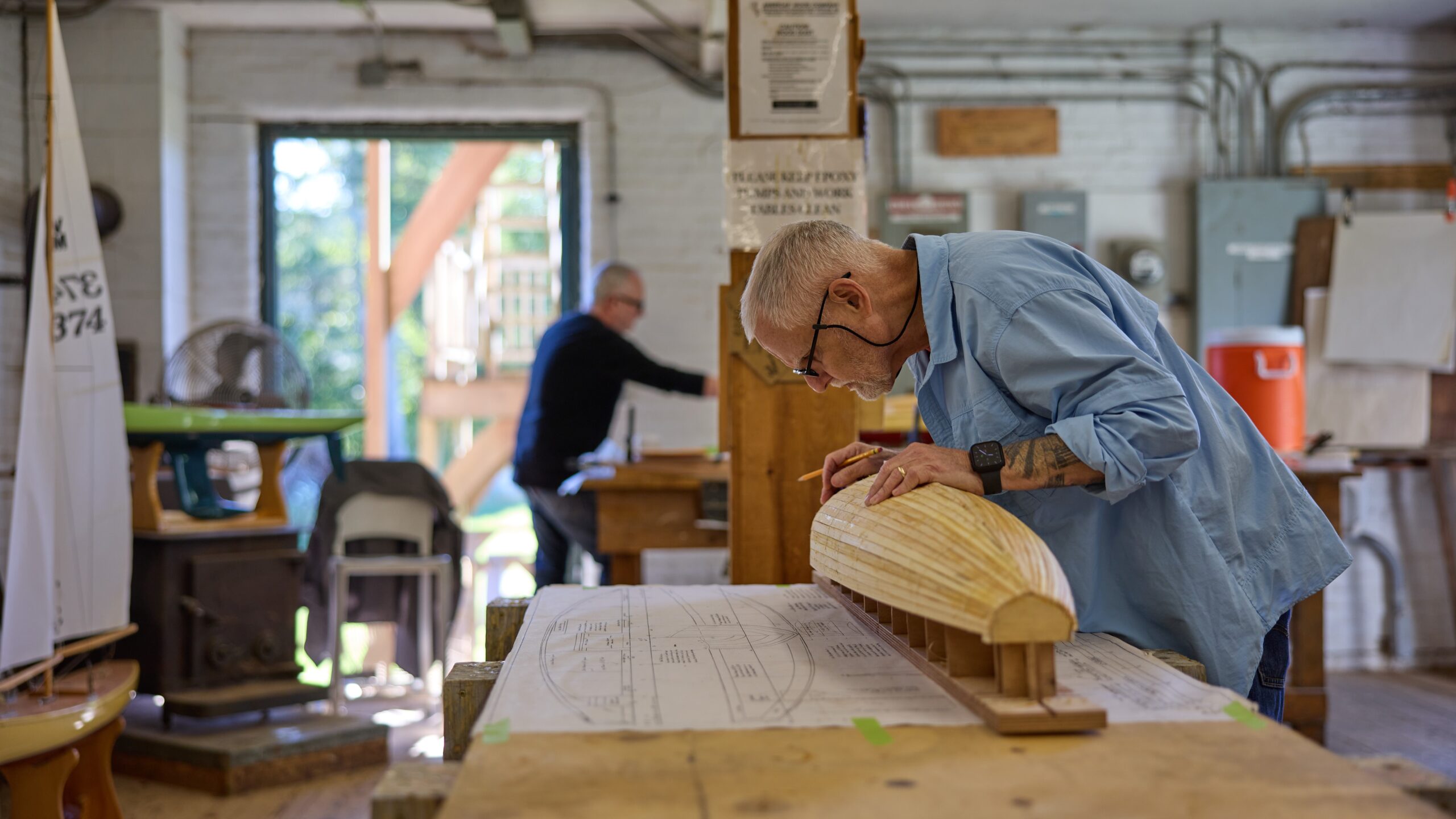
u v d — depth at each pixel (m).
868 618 1.40
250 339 3.75
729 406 2.16
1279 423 4.02
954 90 5.23
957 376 1.39
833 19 2.13
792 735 0.94
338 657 4.02
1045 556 1.07
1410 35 5.33
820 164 2.13
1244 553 1.42
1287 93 5.31
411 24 5.02
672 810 0.76
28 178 4.57
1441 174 5.34
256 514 3.82
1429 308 5.04
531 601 1.63
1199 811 0.75
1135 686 1.11
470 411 6.21
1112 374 1.26
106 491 2.63
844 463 1.67
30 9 4.59
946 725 0.97
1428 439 5.12
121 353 4.66
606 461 4.08
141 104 4.70
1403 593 5.32
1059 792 0.79
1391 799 0.78
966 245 1.40
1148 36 5.26
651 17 4.95
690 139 5.14
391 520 4.27
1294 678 3.63
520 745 0.91
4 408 4.29
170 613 3.52
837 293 1.41
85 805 2.67
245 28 5.00
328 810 3.23
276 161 5.16
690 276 5.15
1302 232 5.16
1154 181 5.27
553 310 5.74
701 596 1.68
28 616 2.46
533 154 9.79
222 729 3.60
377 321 5.82
